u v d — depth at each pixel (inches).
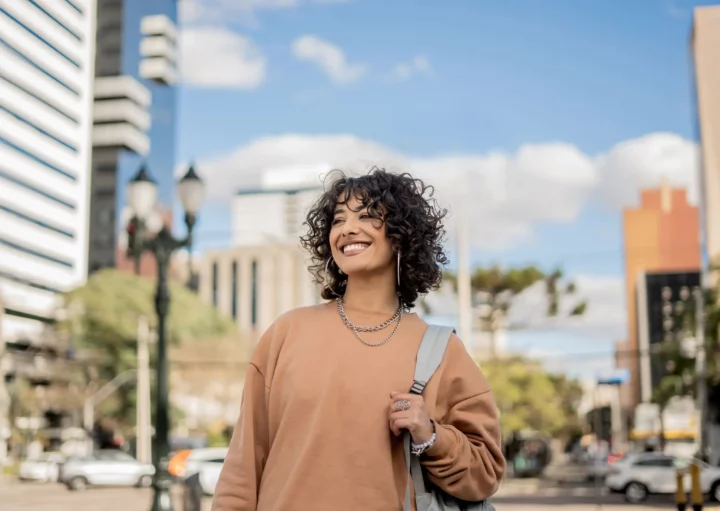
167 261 534.9
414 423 77.8
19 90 3225.9
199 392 2148.1
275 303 5777.6
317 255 94.2
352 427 79.7
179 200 529.7
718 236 2807.6
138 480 1204.5
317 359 82.9
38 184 3336.6
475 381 86.0
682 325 1485.0
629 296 5792.3
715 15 2940.5
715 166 2847.0
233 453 84.7
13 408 1823.3
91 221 3986.2
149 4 4409.5
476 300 1647.4
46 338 1988.2
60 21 3518.7
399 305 89.5
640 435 1987.0
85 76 3705.7
